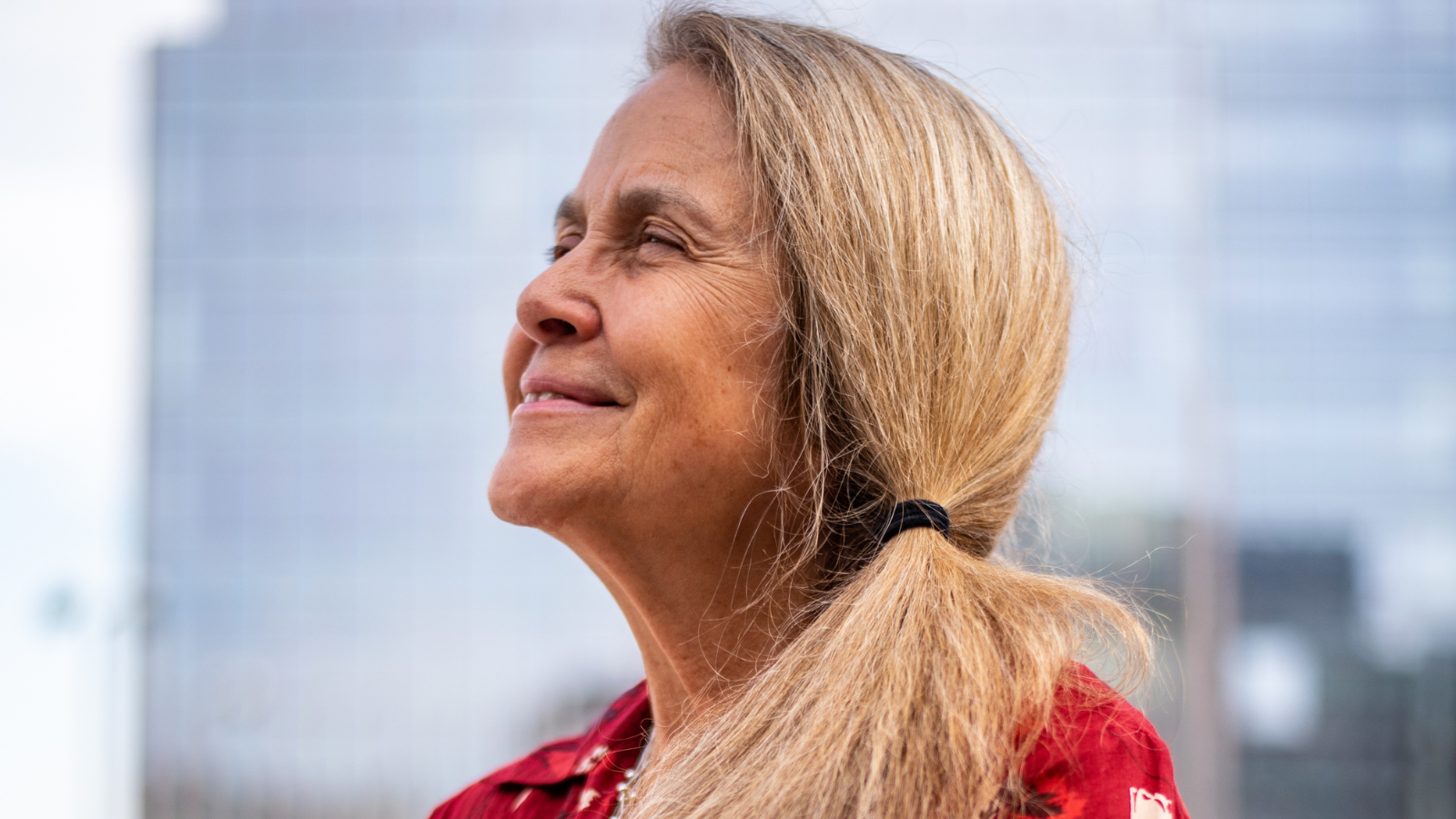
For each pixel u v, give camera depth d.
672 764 0.86
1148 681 0.78
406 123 17.73
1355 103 16.62
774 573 0.89
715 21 0.96
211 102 17.77
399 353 17.39
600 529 0.88
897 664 0.73
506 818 1.08
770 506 0.88
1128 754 0.70
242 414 17.19
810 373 0.87
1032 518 1.10
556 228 1.01
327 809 15.88
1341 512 15.94
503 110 17.78
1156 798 0.69
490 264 17.53
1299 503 15.97
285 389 17.25
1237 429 16.11
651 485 0.85
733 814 0.72
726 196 0.88
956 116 0.96
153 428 17.06
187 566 16.67
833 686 0.74
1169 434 15.89
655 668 0.97
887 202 0.88
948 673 0.72
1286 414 16.14
